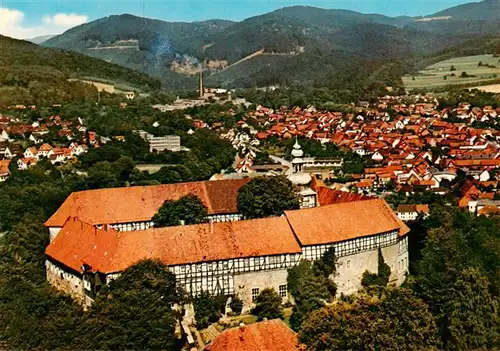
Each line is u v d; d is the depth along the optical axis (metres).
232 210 188.88
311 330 108.44
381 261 161.88
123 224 181.38
